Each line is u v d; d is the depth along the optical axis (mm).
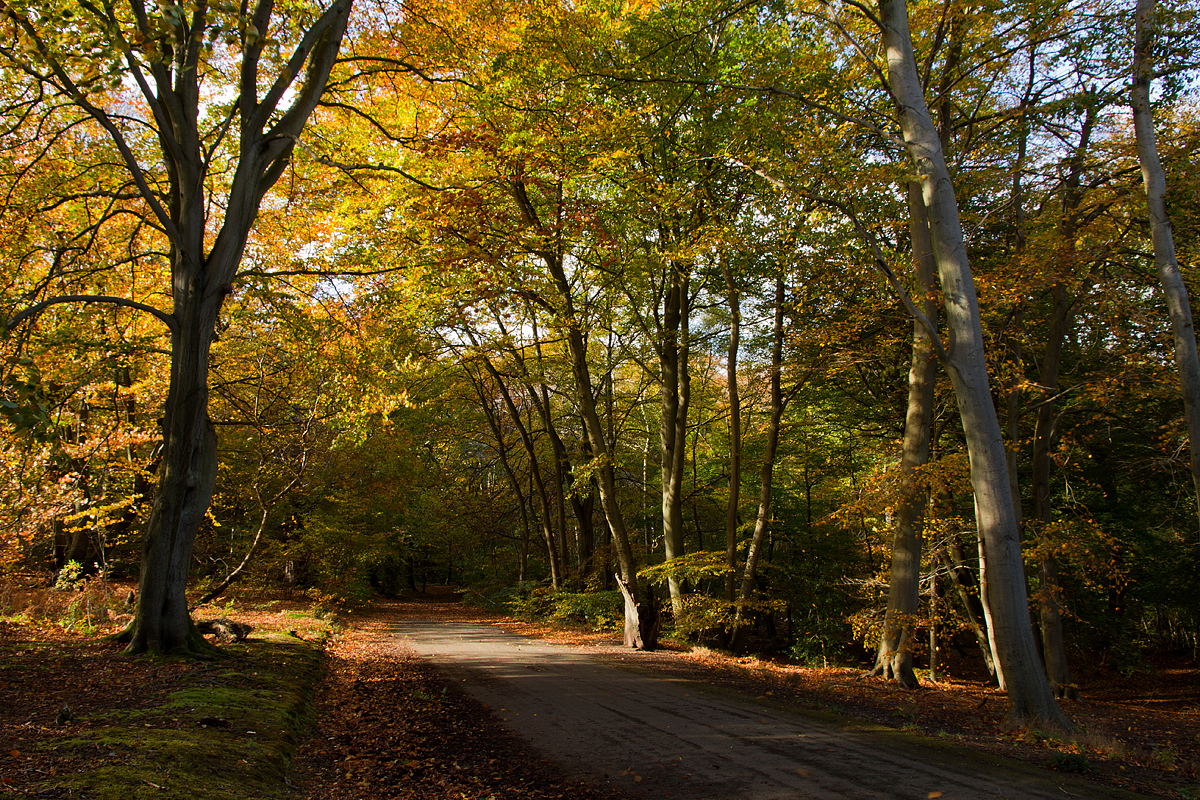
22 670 7195
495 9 12148
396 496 24828
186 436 9148
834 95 13469
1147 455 16203
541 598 25375
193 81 9383
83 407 13359
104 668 7648
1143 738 9758
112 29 7062
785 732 7367
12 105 9969
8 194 10672
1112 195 11758
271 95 9953
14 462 10859
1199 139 10805
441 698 8766
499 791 5211
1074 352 16500
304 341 12977
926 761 6359
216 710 6109
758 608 17141
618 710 8328
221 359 16234
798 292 15047
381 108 13344
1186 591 17781
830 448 21938
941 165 9625
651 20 14688
